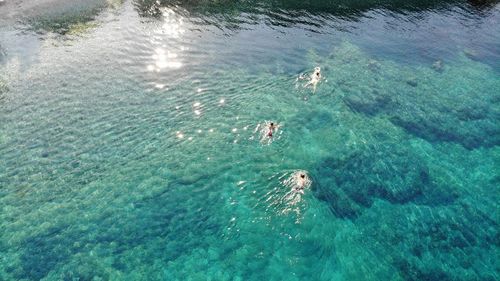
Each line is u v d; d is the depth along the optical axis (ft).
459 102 100.89
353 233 63.31
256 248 59.77
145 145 78.43
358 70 110.11
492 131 91.30
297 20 139.85
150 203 66.80
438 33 139.23
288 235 61.52
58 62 104.94
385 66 114.42
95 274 56.18
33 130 81.51
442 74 113.50
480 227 67.00
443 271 59.31
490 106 100.73
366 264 58.70
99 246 59.98
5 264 57.11
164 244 60.59
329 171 74.74
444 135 88.33
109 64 104.47
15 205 65.77
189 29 126.82
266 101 91.97
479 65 121.08
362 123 88.74
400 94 101.30
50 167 73.10
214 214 65.10
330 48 121.39
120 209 65.67
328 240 61.31
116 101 90.12
